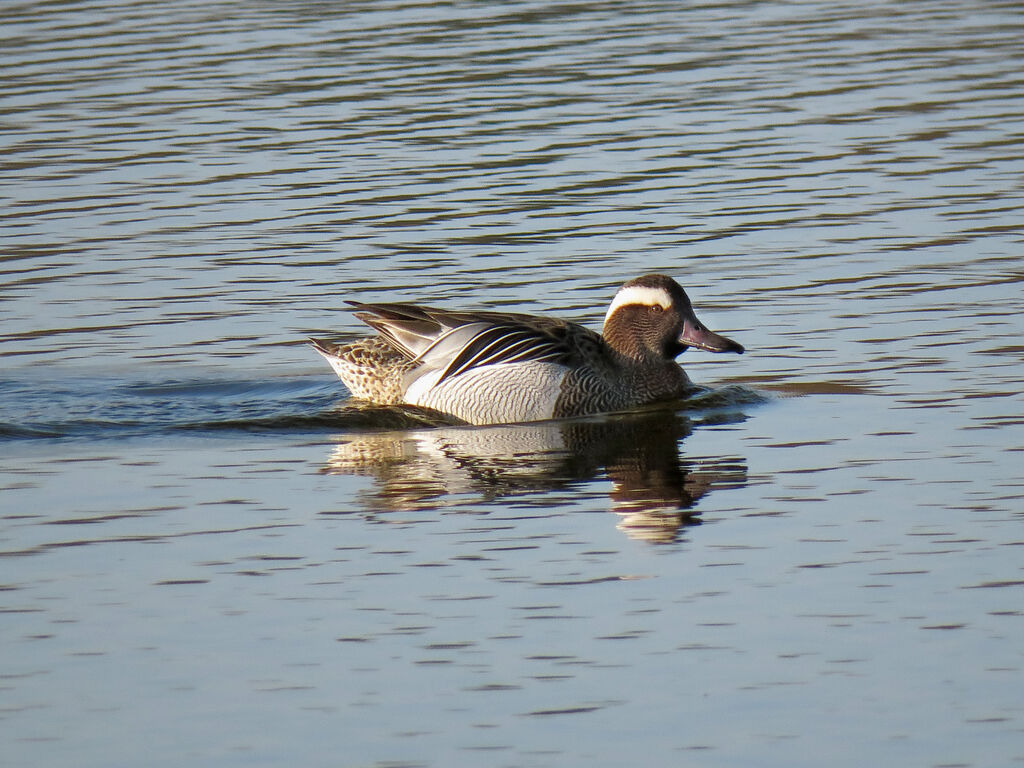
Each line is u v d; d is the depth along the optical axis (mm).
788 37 31125
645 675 9492
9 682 9547
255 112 26344
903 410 14609
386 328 15984
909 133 24531
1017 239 19734
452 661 9719
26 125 25859
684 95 26953
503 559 11336
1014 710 8977
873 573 10844
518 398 15445
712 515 12156
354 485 13180
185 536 11898
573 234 20562
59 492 13031
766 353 16562
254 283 19172
